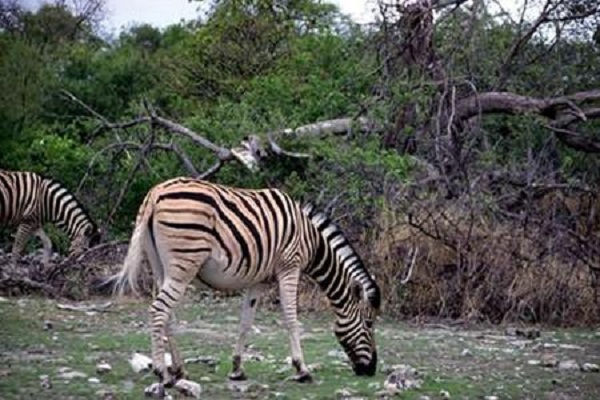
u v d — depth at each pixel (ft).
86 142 63.93
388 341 37.14
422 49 54.95
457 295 43.47
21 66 95.96
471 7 56.08
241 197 26.45
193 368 29.48
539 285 43.39
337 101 55.21
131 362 29.30
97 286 47.57
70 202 50.85
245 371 29.14
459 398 26.55
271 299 45.55
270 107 57.11
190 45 99.71
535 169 47.24
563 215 46.65
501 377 30.17
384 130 51.67
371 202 44.88
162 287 25.16
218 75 95.25
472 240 43.57
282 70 78.07
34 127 84.94
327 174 46.44
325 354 33.12
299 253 27.61
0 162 73.10
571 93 58.29
